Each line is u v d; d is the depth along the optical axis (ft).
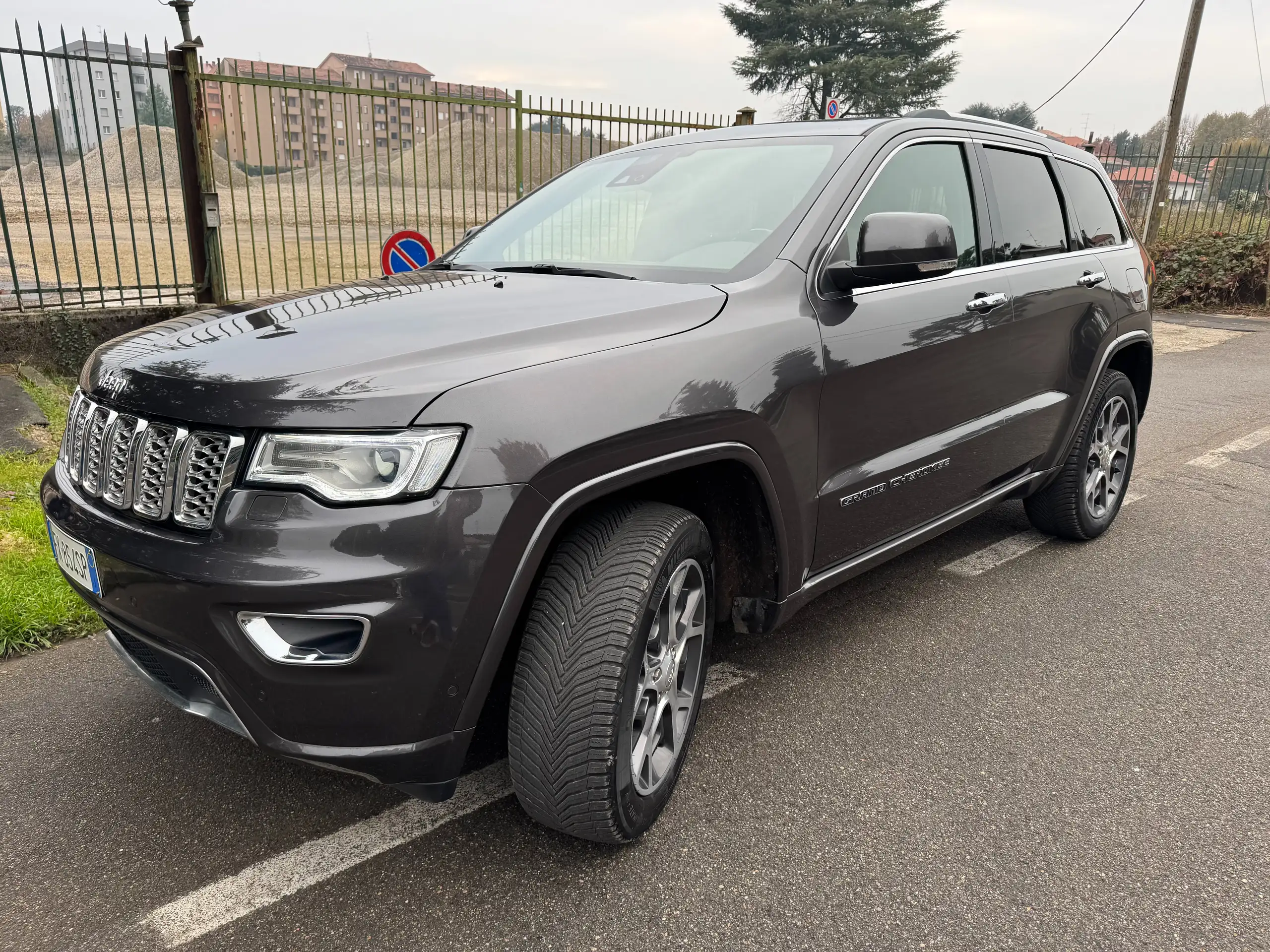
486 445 5.96
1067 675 10.21
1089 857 7.20
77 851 7.23
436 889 6.81
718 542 8.52
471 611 5.93
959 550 14.11
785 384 7.91
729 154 10.47
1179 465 19.15
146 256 41.04
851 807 7.83
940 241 8.32
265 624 5.85
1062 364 12.43
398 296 8.15
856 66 164.35
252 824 7.58
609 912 6.58
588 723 6.45
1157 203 50.98
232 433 6.06
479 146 59.06
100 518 6.72
